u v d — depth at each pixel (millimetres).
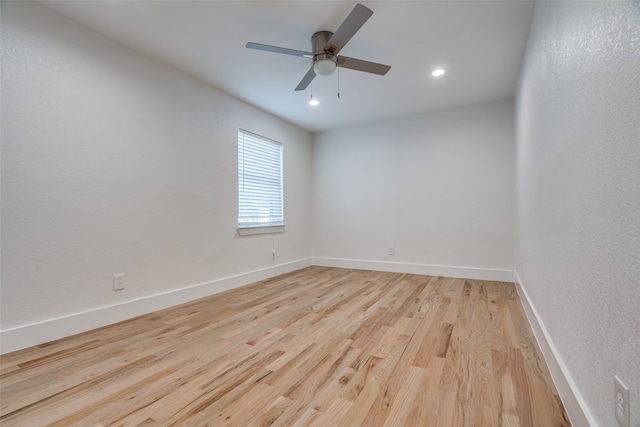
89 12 2014
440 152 4016
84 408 1290
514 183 3551
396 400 1323
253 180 3789
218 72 2867
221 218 3285
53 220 1986
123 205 2381
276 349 1845
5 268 1786
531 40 2131
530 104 2230
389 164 4359
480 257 3803
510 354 1739
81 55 2141
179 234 2822
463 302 2781
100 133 2244
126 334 2080
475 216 3830
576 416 1081
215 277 3193
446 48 2469
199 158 3029
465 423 1170
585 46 1040
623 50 756
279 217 4254
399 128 4285
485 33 2260
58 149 2014
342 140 4727
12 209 1812
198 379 1513
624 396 738
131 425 1186
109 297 2277
